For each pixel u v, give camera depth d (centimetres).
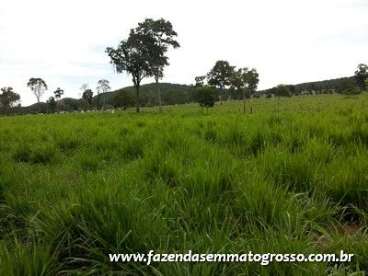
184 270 230
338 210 374
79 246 284
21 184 475
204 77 9762
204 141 712
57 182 480
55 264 273
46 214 331
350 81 10225
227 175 398
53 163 685
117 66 5328
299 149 580
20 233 349
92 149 771
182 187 381
